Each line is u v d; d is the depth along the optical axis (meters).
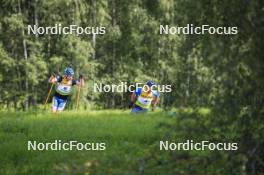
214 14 21.53
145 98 68.00
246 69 20.27
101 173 19.00
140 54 134.38
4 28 122.12
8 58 116.31
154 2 128.62
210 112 19.69
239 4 20.25
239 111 19.67
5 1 119.31
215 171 21.14
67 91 66.25
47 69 121.19
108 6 140.25
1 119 51.81
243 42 20.67
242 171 19.89
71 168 18.77
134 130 44.16
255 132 21.12
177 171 20.19
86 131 43.84
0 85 121.62
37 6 119.94
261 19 19.56
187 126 19.73
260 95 20.11
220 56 18.62
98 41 136.12
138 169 19.67
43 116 56.31
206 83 19.58
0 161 34.12
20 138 41.00
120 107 139.12
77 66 117.88
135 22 129.75
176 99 20.19
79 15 118.88
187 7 21.45
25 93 119.12
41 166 32.34
